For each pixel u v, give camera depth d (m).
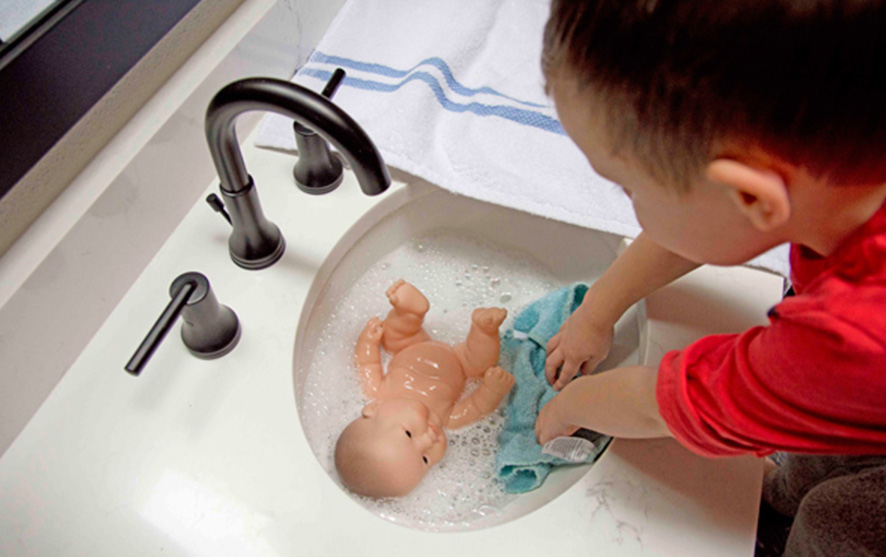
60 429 0.60
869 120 0.30
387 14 0.89
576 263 0.85
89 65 0.61
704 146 0.32
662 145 0.33
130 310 0.67
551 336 0.79
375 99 0.82
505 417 0.80
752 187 0.31
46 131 0.57
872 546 0.51
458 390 0.81
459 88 0.84
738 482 0.57
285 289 0.69
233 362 0.64
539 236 0.85
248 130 0.81
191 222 0.73
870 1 0.26
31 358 0.58
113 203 0.62
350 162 0.52
